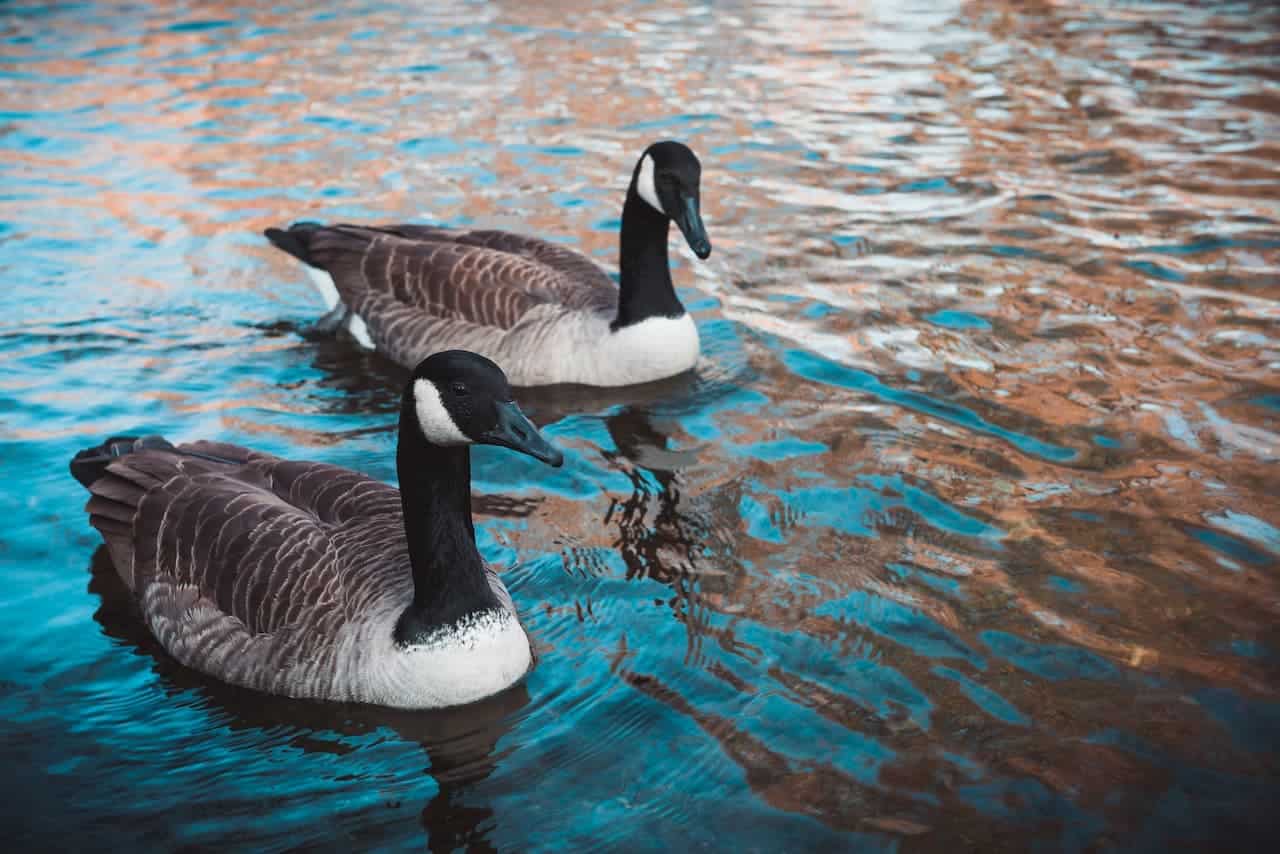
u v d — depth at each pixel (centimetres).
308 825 143
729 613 163
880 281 227
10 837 142
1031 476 181
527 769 148
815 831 141
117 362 209
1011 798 143
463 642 154
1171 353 204
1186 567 167
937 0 371
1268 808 142
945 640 159
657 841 140
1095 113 284
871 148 271
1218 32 336
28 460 187
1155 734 148
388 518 162
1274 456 183
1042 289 222
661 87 300
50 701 155
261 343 216
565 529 176
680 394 203
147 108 286
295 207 250
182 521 162
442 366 151
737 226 245
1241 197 248
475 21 348
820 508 178
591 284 216
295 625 156
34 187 254
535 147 271
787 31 344
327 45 327
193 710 155
